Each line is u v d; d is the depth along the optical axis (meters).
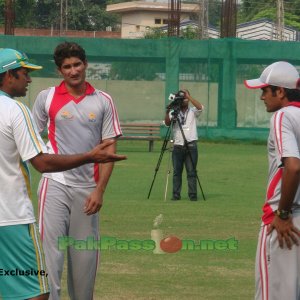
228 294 13.02
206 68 45.62
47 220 10.93
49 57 45.25
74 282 11.16
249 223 19.45
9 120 8.96
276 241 9.36
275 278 9.39
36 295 9.20
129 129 43.34
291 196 9.08
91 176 11.02
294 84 9.57
